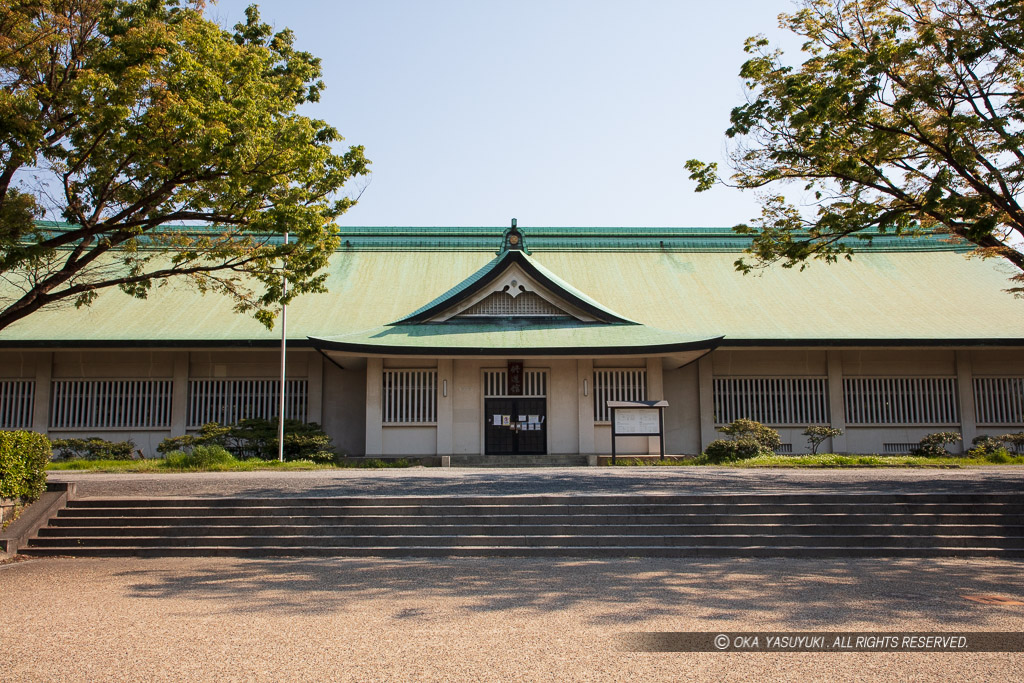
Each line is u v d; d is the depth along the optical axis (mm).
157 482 17625
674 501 14578
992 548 13000
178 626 8648
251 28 18391
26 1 14133
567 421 28234
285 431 26703
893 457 24781
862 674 7039
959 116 15391
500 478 18484
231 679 6895
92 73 13812
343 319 30219
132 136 14422
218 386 29641
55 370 29422
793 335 28750
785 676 6969
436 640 8039
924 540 13219
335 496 15281
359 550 13078
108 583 11031
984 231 15195
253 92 15836
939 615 8984
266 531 13875
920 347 28516
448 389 28188
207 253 19719
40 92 14328
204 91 14984
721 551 12859
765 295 32312
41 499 14812
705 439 29703
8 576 11586
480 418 28156
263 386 29688
